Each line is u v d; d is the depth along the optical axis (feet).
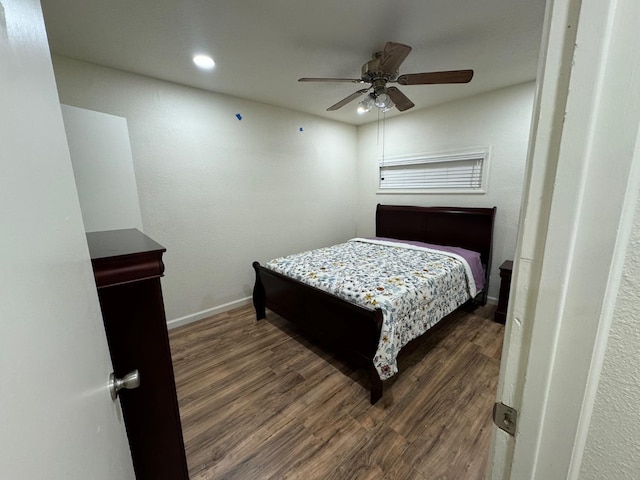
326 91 9.26
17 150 1.19
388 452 4.78
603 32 1.04
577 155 1.16
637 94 1.03
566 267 1.24
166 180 8.64
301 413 5.65
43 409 1.21
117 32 5.76
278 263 9.07
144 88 7.95
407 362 7.19
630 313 1.27
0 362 0.96
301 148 12.04
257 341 8.36
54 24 5.44
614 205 1.13
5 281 1.03
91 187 6.33
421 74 6.14
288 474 4.45
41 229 1.36
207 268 9.87
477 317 9.59
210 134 9.36
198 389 6.37
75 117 5.99
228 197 10.09
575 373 1.30
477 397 5.98
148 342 2.95
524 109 9.12
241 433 5.21
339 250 10.61
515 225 9.82
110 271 2.64
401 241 11.79
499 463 1.65
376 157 13.64
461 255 9.47
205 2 4.90
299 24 5.58
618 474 1.43
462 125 10.56
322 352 7.75
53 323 1.38
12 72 1.22
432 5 5.06
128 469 2.43
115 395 2.28
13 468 0.95
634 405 1.33
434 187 11.76
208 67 7.43
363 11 5.21
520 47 6.58
